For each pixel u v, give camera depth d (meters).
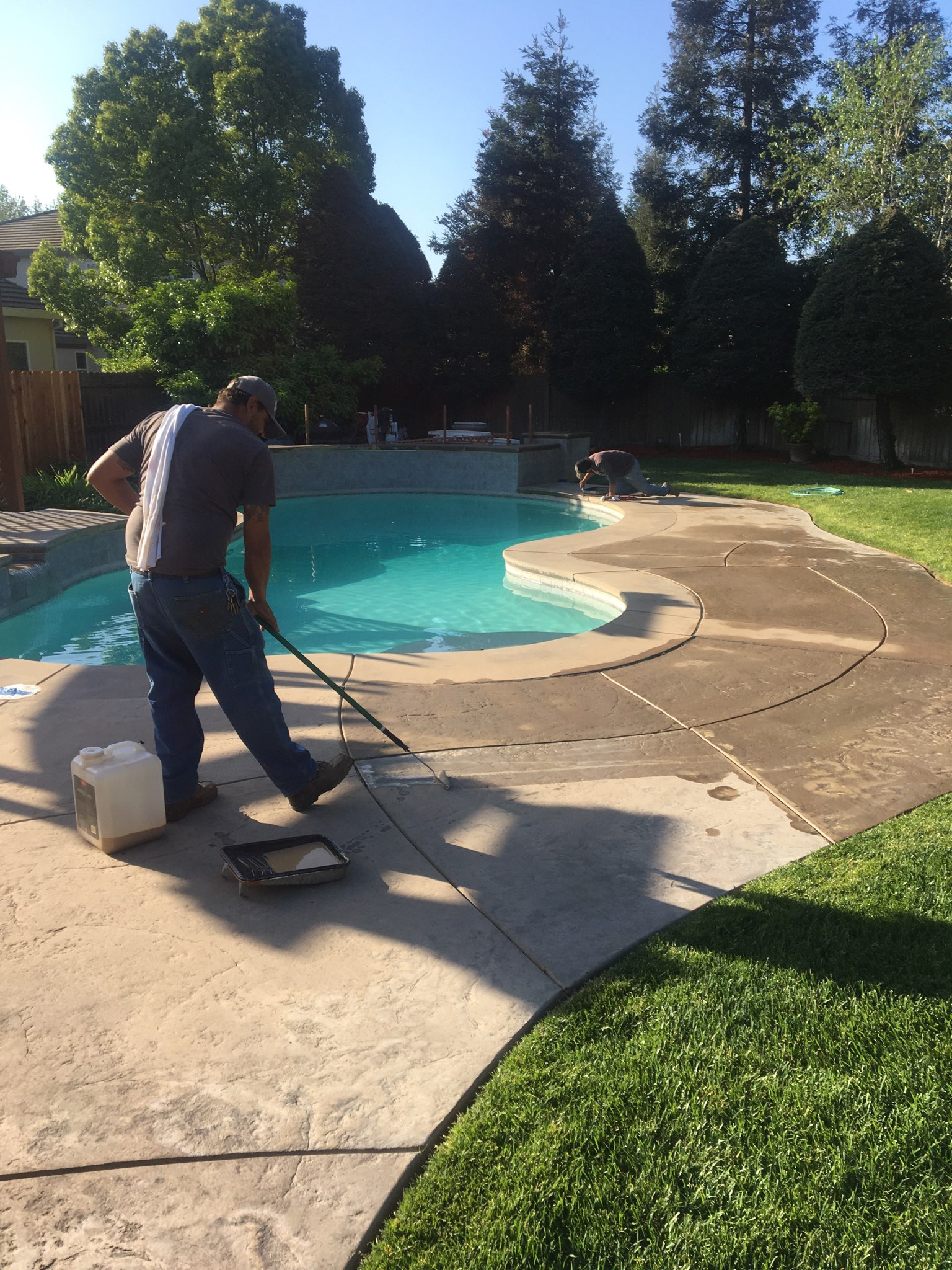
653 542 9.14
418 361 22.02
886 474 16.30
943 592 6.89
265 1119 1.85
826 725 4.21
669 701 4.50
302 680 4.71
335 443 18.09
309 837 2.93
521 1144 1.79
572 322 22.48
